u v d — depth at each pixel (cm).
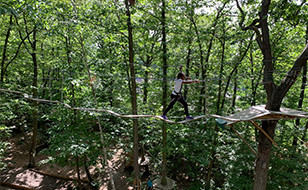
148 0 1025
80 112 1111
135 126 1036
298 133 1095
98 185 1250
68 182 1330
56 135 1076
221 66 1132
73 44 1144
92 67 1176
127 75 1280
